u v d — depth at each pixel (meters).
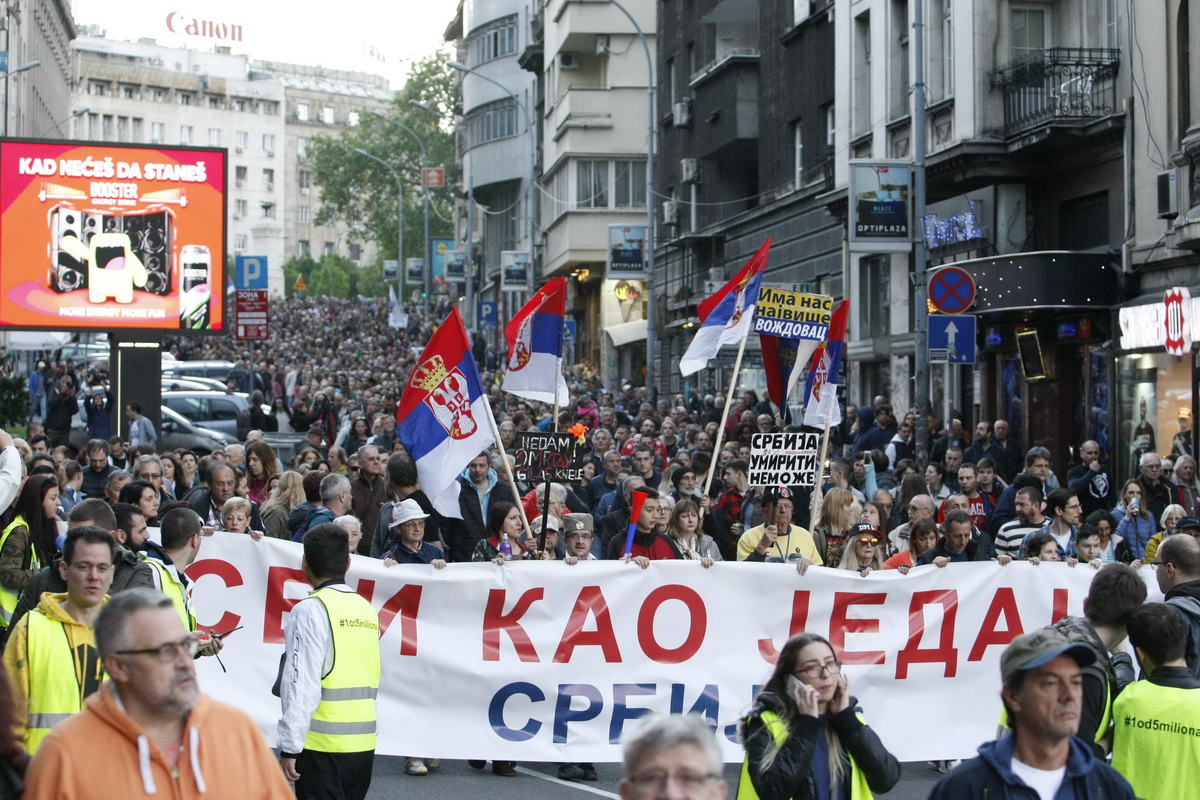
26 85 76.00
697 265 40.62
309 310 114.69
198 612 9.16
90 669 5.82
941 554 10.57
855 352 29.02
